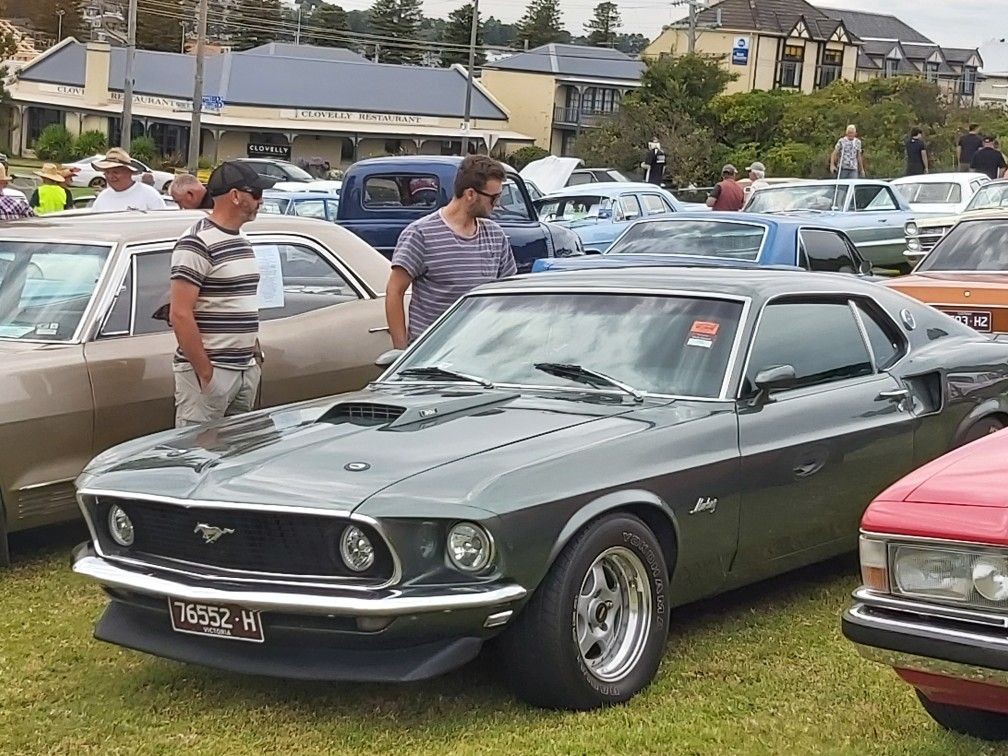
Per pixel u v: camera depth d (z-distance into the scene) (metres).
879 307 6.49
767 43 83.19
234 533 4.66
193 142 43.22
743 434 5.40
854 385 6.09
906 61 103.81
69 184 14.70
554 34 140.25
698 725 4.71
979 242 10.75
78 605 6.24
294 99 70.00
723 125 57.41
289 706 5.00
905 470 6.23
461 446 4.87
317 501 4.50
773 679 5.20
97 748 4.65
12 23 114.69
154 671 5.39
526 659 4.71
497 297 6.29
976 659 3.88
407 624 4.44
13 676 5.34
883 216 18.75
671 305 5.84
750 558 5.52
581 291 6.08
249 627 4.61
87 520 5.12
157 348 7.13
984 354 6.80
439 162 14.87
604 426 5.11
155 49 108.50
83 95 71.94
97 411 6.84
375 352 7.98
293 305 7.80
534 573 4.59
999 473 4.18
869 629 4.10
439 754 4.52
